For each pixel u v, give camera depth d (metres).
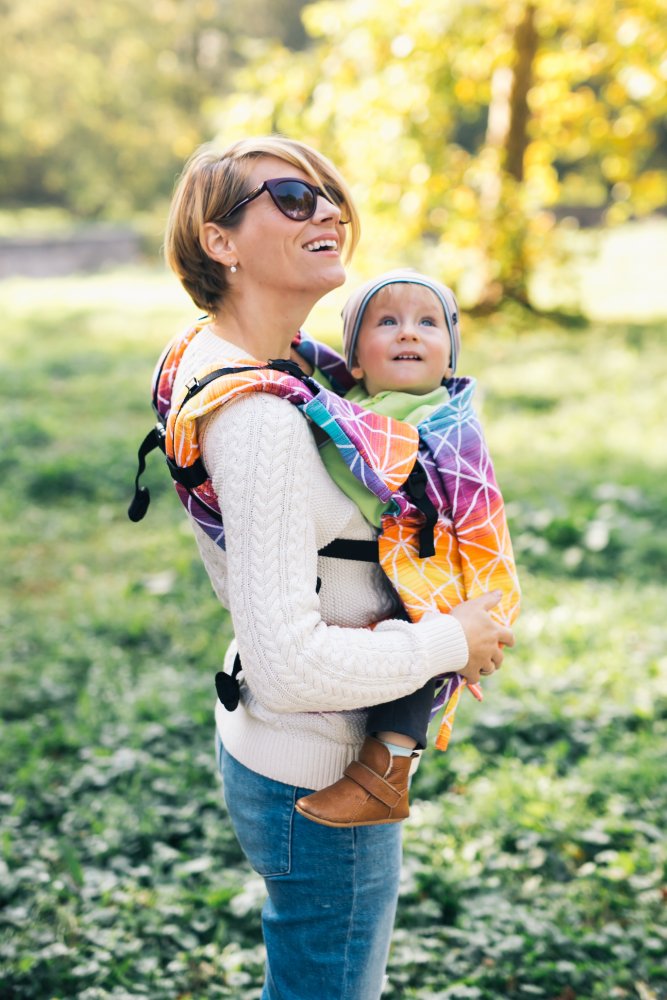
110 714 4.36
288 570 1.57
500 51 14.10
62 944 2.92
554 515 6.43
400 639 1.65
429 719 1.77
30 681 4.70
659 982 2.83
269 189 1.69
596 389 10.52
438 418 1.86
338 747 1.75
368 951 1.83
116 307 18.95
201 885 3.31
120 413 10.20
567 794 3.66
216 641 5.10
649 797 3.64
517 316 14.94
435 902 3.15
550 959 2.94
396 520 1.76
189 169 1.78
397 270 2.01
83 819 3.61
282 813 1.76
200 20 39.12
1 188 37.72
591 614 5.11
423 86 12.62
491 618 1.78
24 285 23.73
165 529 6.92
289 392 1.62
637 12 13.14
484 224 14.45
